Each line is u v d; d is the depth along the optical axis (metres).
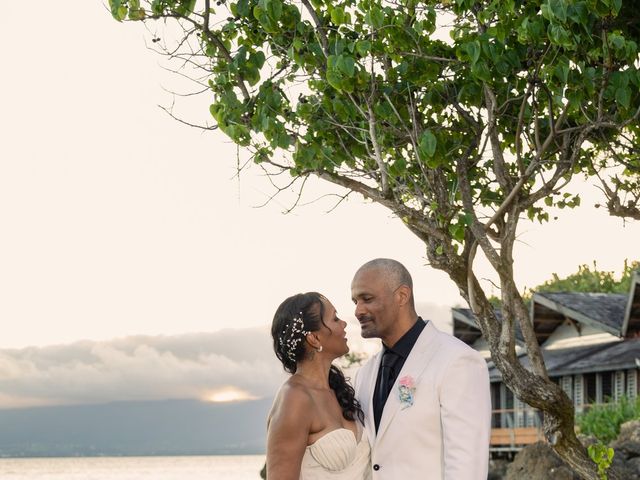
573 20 6.67
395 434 5.08
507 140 8.89
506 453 34.81
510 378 8.30
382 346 5.46
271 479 4.99
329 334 5.25
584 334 33.41
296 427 5.00
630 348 29.69
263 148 7.99
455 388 5.03
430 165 7.62
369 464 5.26
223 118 7.86
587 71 7.23
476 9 7.79
